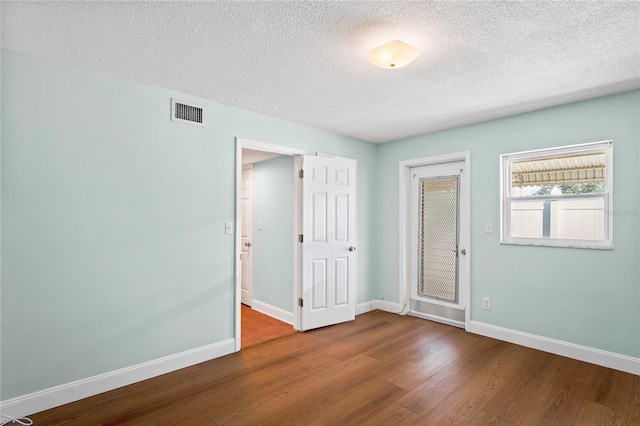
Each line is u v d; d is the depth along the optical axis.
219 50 2.11
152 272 2.66
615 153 2.78
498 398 2.34
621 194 2.75
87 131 2.36
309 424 2.05
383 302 4.61
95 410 2.19
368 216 4.59
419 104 3.08
